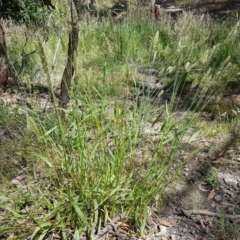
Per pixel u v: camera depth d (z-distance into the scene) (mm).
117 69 4340
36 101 3518
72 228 2047
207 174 2637
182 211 2277
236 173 2689
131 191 2072
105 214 2047
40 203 2072
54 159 2279
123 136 2137
